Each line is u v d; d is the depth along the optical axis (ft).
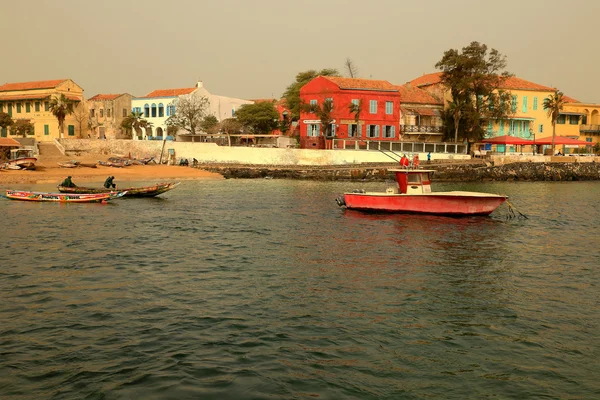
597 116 316.40
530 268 67.67
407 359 38.96
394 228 98.63
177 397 32.94
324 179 230.89
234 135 265.95
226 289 56.18
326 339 42.34
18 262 67.77
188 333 43.24
